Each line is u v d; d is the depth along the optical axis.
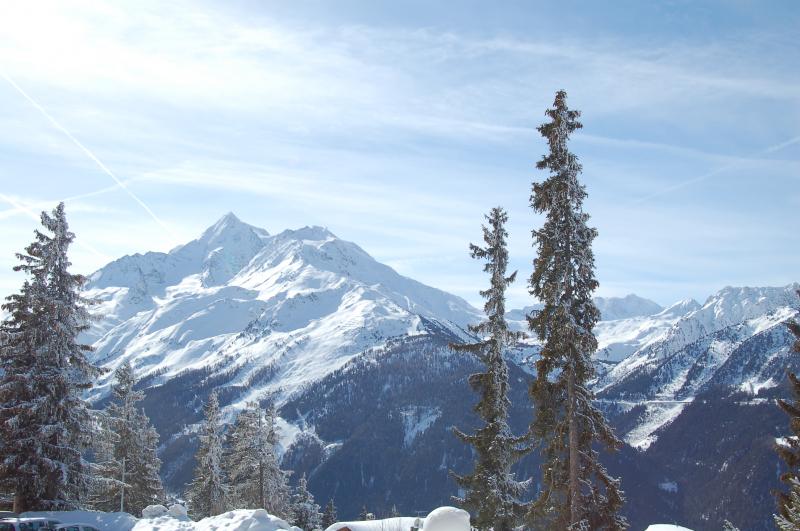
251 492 62.88
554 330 26.36
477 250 33.59
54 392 39.06
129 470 59.47
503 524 31.97
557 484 26.95
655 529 33.12
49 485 38.53
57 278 40.75
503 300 33.25
